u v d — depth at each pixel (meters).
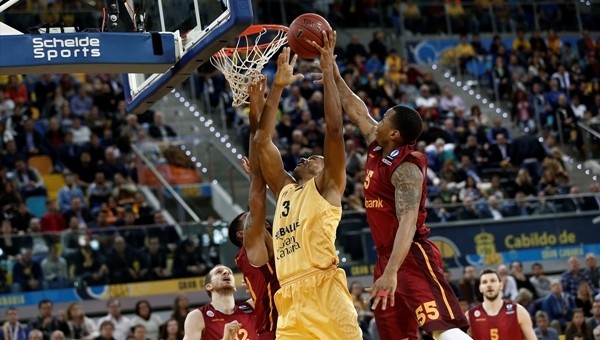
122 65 6.24
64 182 17.22
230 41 6.03
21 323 13.86
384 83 21.47
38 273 14.14
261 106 6.19
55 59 6.10
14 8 19.89
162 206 16.30
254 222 6.08
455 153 19.06
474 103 22.50
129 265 14.55
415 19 24.03
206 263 14.83
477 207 15.85
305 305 5.49
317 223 5.51
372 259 15.01
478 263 15.62
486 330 9.56
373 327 12.45
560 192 18.17
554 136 20.44
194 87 19.95
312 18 5.72
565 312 13.84
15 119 17.84
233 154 18.58
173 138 18.41
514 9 24.95
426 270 5.79
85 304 14.27
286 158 17.75
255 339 7.90
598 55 24.27
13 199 15.91
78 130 18.28
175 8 6.45
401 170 5.69
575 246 16.19
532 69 23.12
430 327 5.70
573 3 25.28
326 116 5.50
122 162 17.41
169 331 12.41
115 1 6.89
